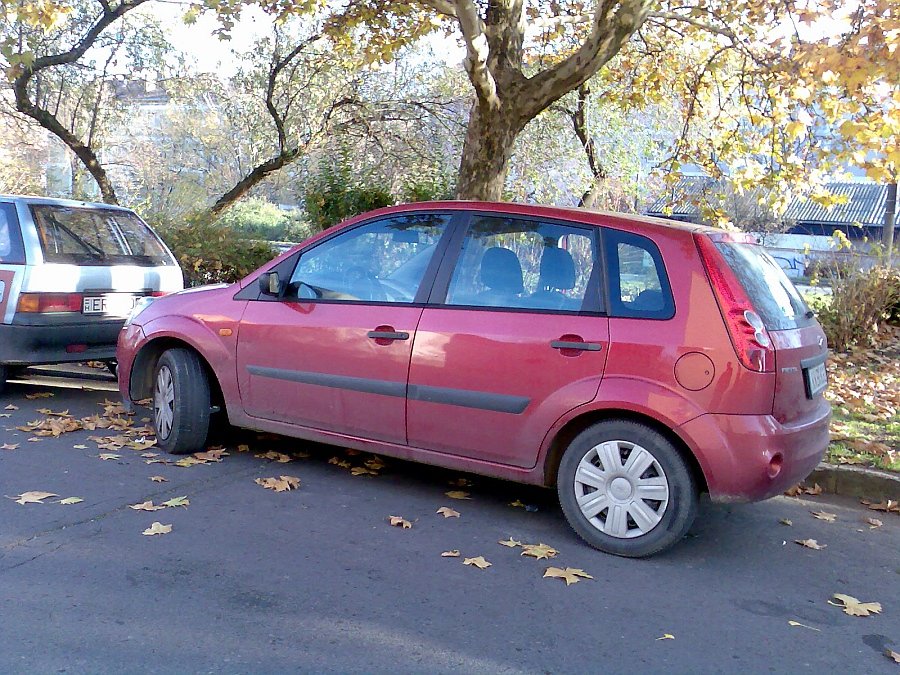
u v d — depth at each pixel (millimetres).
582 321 4586
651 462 4426
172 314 6055
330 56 13938
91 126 15195
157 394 6105
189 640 3357
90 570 3973
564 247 4781
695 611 3895
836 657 3512
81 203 7906
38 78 14414
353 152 13320
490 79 9039
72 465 5648
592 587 4102
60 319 7152
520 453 4762
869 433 6973
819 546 4875
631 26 8930
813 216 29172
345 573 4098
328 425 5438
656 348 4371
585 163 15539
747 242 4879
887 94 7734
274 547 4383
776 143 10992
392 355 5082
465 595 3926
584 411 4523
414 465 6094
